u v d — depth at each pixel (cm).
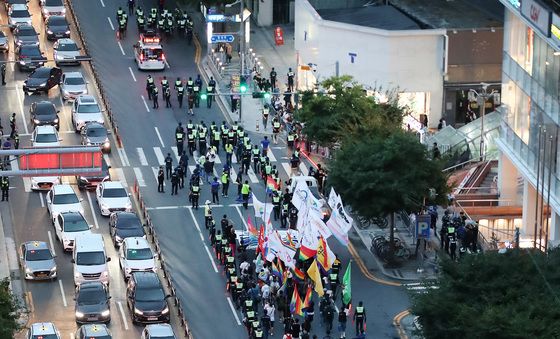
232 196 19375
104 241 18138
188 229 18488
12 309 14900
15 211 18938
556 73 16800
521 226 18388
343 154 17588
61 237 17888
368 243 18062
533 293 14062
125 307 16625
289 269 16262
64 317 16350
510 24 18125
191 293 16938
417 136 18688
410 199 17162
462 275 14400
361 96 19700
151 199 19275
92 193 19412
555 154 16900
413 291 15125
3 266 17525
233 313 16525
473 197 18788
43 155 14012
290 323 15662
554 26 16488
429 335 14262
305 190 16362
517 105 18050
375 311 16500
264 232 16762
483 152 19975
